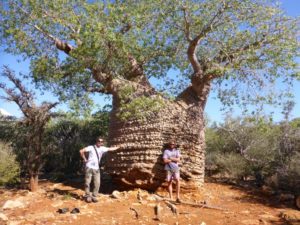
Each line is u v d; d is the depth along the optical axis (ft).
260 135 51.62
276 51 33.94
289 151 47.09
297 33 35.27
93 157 32.12
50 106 37.22
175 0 35.12
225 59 37.09
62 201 30.73
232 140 54.65
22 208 28.71
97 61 34.68
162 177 34.35
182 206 31.12
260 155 49.70
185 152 35.42
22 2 35.47
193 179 35.40
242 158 50.42
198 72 36.91
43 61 35.29
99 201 31.07
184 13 35.47
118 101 37.04
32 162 36.04
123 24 35.06
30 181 35.73
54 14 35.68
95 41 31.86
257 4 35.32
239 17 35.55
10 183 39.60
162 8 35.83
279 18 35.24
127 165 34.94
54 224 24.25
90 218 26.09
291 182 39.11
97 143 32.83
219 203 33.81
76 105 33.53
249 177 52.80
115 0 35.29
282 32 34.83
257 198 37.11
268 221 28.02
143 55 38.04
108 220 25.90
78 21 34.76
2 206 29.07
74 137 52.06
